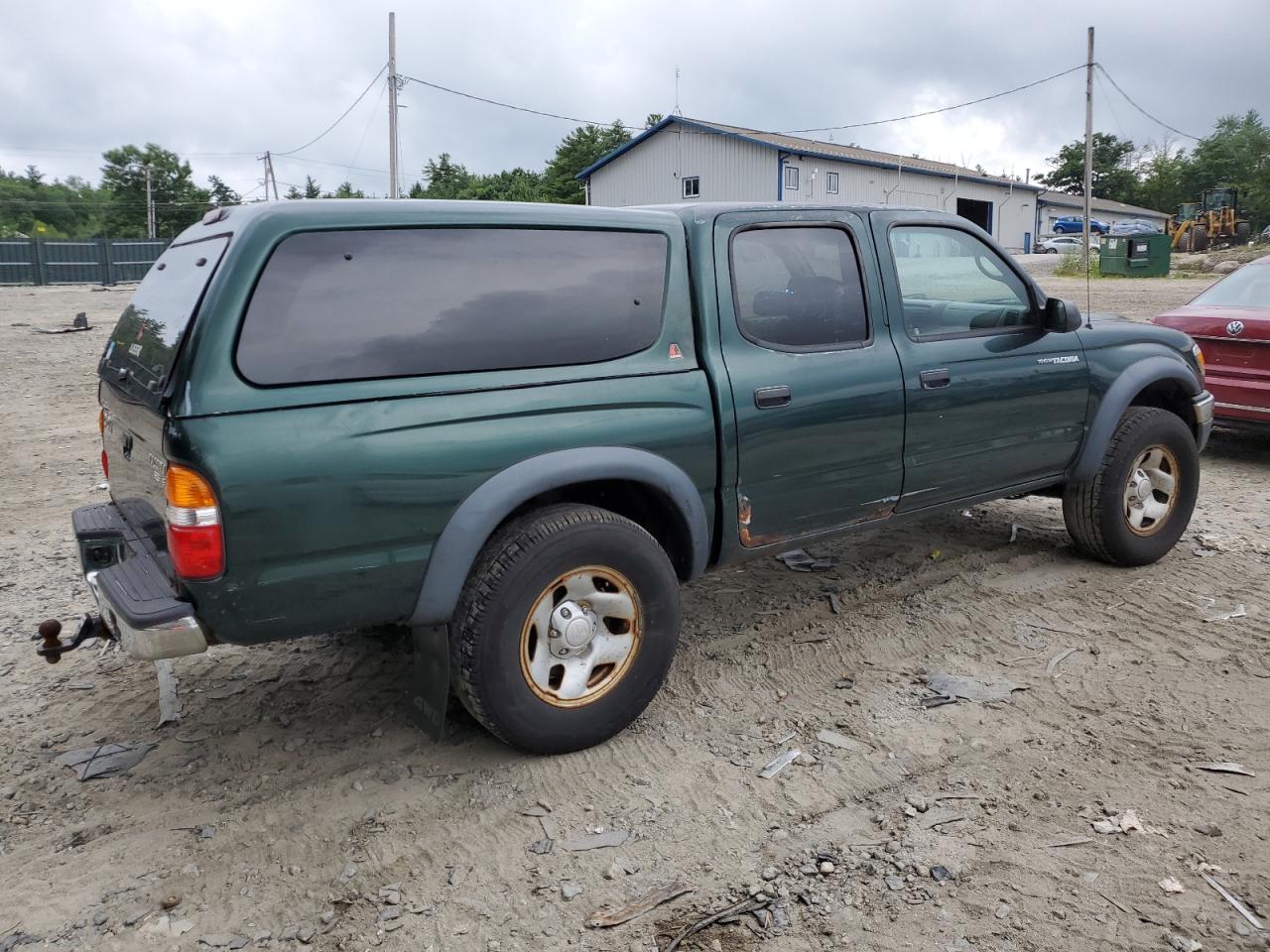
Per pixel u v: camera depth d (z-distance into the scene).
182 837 3.02
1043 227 59.62
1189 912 2.62
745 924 2.62
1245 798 3.13
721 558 3.80
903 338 4.21
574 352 3.31
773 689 3.94
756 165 38.88
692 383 3.55
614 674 3.44
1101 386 4.91
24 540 5.96
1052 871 2.80
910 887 2.75
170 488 2.70
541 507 3.36
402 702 3.84
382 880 2.81
